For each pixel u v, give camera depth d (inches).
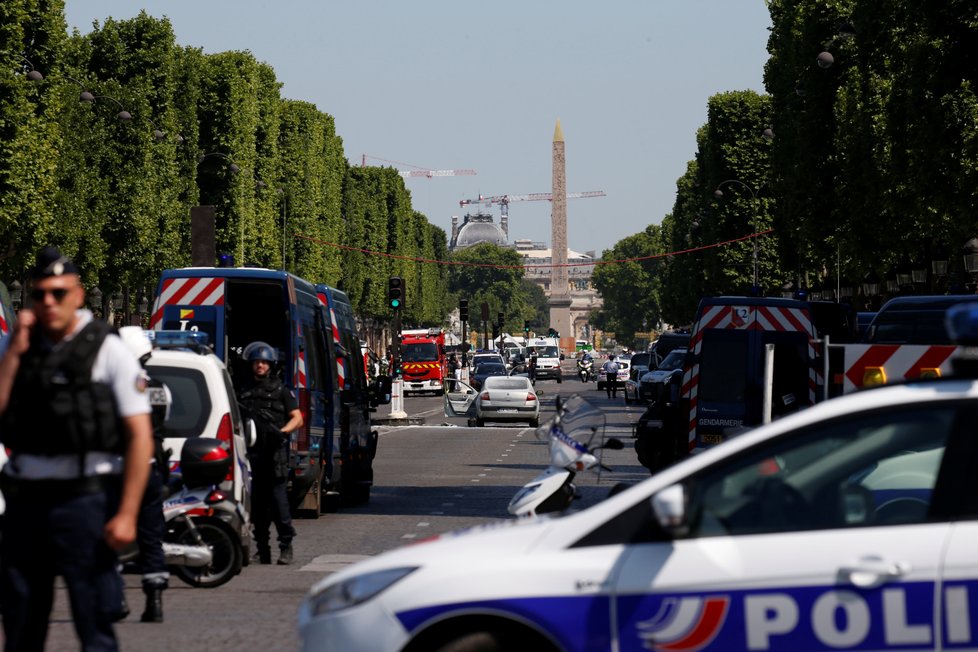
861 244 4982.8
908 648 633.6
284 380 1871.3
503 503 2294.5
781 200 6353.3
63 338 729.0
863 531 648.4
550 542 671.8
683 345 6122.1
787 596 644.1
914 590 634.2
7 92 4153.5
